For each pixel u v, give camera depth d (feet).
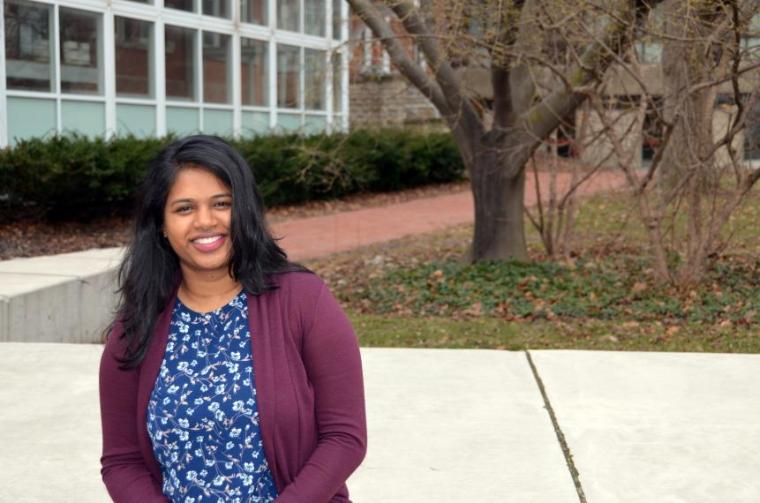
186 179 7.24
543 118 35.22
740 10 25.95
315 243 47.42
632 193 35.58
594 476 14.74
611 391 19.10
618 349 24.89
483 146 36.94
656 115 31.48
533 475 14.79
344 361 7.23
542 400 18.52
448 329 27.94
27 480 14.76
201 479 7.23
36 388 19.40
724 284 33.04
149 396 7.38
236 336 7.32
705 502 13.85
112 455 7.72
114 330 7.61
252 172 7.48
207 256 7.25
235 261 7.30
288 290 7.32
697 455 15.60
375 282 36.04
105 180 46.39
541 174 75.41
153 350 7.39
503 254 37.68
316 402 7.26
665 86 31.91
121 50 55.88
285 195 60.49
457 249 44.83
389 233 51.29
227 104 65.16
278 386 7.13
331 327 7.25
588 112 36.01
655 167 31.37
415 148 72.02
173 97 60.34
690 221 32.07
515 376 20.21
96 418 17.58
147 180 7.43
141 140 50.49
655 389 19.22
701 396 18.76
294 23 71.67
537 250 42.83
